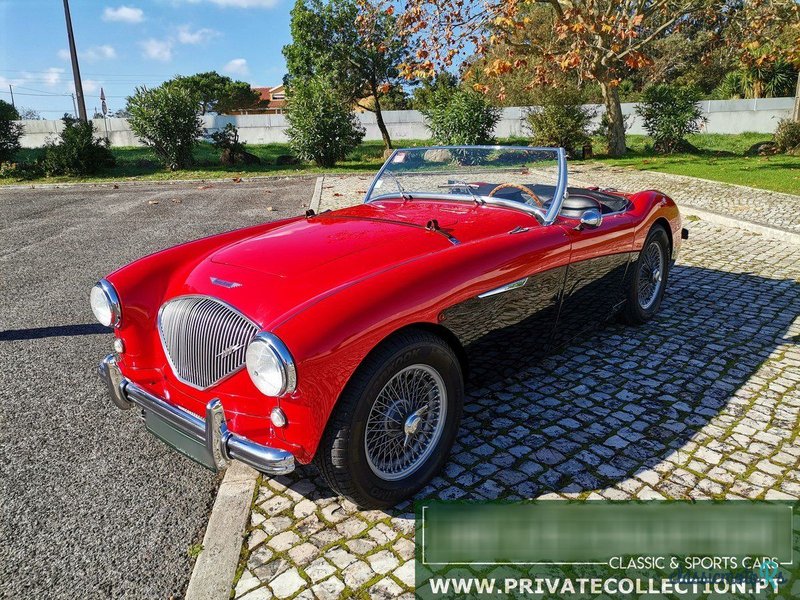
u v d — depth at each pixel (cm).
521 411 352
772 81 3025
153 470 311
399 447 269
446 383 278
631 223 422
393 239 309
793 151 1867
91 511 279
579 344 446
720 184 1239
